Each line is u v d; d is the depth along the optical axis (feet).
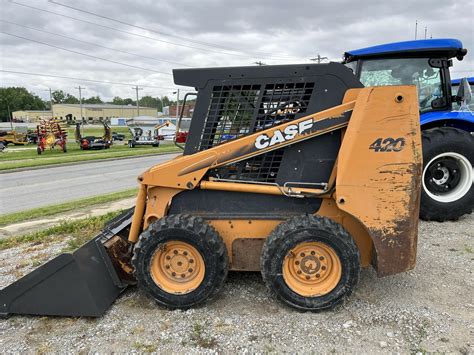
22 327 10.46
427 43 18.43
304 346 9.16
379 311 10.50
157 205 11.44
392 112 9.84
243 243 11.33
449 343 9.09
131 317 10.67
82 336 9.91
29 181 43.32
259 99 11.06
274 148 10.70
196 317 10.48
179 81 11.39
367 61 19.43
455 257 13.93
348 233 10.42
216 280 10.61
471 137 17.70
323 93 10.64
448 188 18.43
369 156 9.99
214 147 11.03
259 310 10.73
